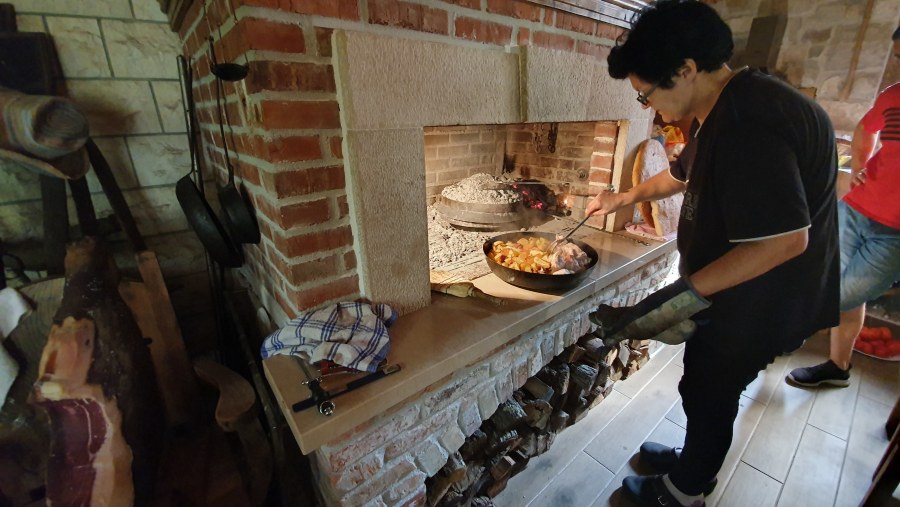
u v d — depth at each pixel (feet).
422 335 3.36
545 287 3.92
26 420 3.12
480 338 3.31
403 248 3.41
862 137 5.57
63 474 2.71
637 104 5.02
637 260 4.82
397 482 3.39
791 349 3.51
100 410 2.77
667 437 5.07
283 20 2.42
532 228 5.85
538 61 3.65
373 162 2.94
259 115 2.59
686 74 2.79
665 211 5.33
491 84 3.45
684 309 2.92
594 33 4.30
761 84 2.69
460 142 6.66
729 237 2.64
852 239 5.46
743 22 8.21
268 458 3.56
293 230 2.87
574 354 5.09
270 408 3.54
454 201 5.76
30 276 4.21
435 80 3.06
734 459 4.72
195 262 5.13
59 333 2.75
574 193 6.15
